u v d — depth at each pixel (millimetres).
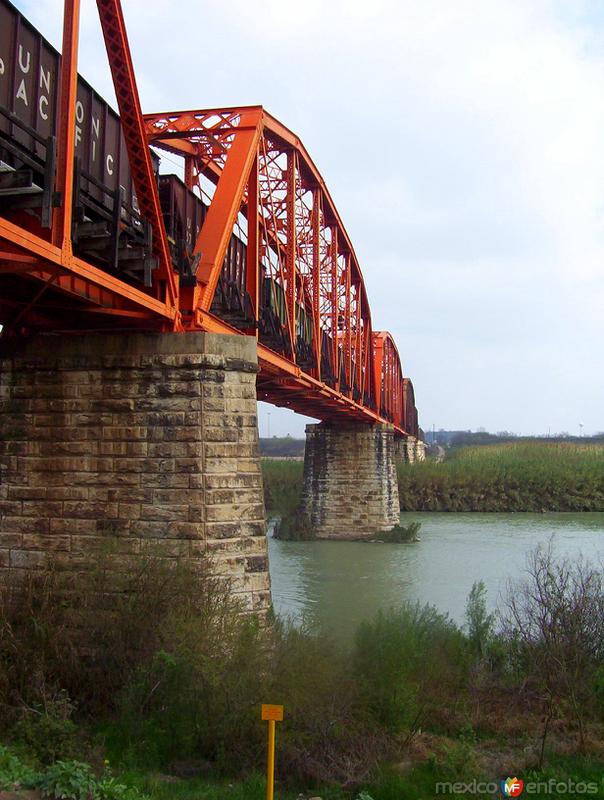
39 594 14141
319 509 51125
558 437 184750
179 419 14930
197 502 14602
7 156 11531
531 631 18453
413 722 13312
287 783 11125
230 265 19906
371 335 50156
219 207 18062
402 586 31344
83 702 12852
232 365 15305
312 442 52625
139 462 15000
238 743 11578
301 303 29703
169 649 12617
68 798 8875
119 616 13391
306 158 28547
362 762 11625
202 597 13648
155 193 14109
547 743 13117
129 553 14672
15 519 15406
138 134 13539
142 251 13836
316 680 12422
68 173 11297
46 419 15570
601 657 15570
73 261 11438
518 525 60750
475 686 15531
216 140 20297
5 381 15883
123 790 9500
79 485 15203
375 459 51250
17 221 11891
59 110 11867
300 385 29219
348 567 37031
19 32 11469
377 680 13547
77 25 11383
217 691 11891
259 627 13180
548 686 14500
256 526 15156
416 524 50094
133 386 15234
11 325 15711
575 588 19078
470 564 37656
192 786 10672
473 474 79000
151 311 14414
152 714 12031
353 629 21984
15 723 11578
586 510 78438
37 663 12703
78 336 15656
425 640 16438
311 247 31516
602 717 14320
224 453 14977
